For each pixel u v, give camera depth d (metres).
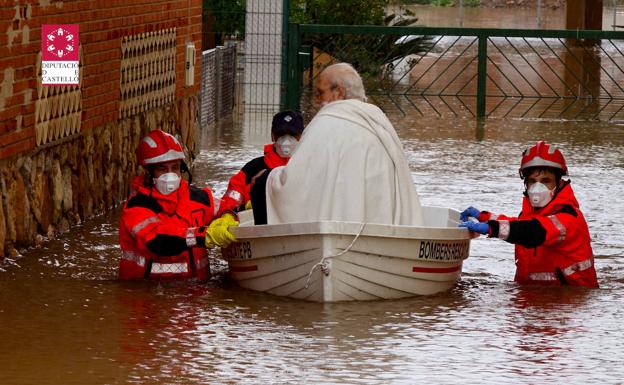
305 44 41.19
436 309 13.57
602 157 27.03
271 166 16.48
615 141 30.17
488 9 91.19
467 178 23.67
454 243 14.28
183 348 11.77
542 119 35.19
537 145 14.88
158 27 22.62
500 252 17.19
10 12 15.74
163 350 11.70
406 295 14.09
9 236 15.98
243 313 13.23
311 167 13.88
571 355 11.68
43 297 13.91
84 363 11.21
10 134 15.90
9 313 13.13
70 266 15.68
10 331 12.35
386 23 45.66
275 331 12.45
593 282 14.98
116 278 15.01
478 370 11.12
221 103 33.62
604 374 11.05
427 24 73.75
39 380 10.65
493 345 12.02
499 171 24.72
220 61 33.25
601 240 17.95
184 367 11.12
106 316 13.05
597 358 11.58
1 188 15.68
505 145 29.20
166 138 14.73
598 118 35.50
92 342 11.96
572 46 61.34
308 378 10.80
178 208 14.73
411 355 11.60
